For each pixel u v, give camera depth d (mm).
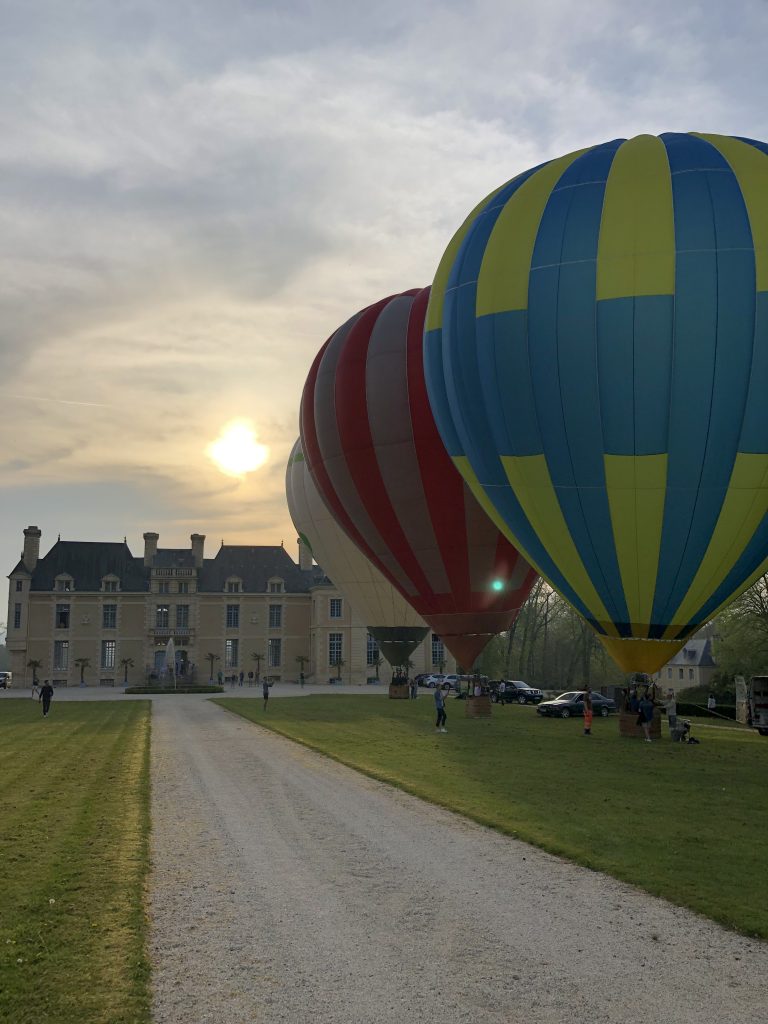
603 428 21484
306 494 47531
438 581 33750
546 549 24016
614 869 11938
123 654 87000
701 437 20828
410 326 33500
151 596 88000
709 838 13945
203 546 90750
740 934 9586
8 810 15766
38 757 23422
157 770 21125
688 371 20641
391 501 33250
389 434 32750
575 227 22125
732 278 20562
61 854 12562
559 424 22031
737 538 21656
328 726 32906
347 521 35938
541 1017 7602
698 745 27656
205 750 25156
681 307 20672
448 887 11242
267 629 89938
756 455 20828
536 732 31250
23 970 8453
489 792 17828
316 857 12727
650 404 20938
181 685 76250
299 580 91938
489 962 8766
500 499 24547
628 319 20938
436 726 32000
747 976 8477
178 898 10773
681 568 22250
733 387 20531
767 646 56688
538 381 22109
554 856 12805
